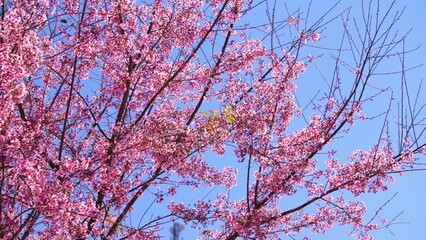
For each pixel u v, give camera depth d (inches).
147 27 350.0
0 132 249.1
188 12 343.3
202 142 321.4
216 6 349.4
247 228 301.9
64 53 311.1
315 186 312.3
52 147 315.6
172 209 313.7
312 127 316.8
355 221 315.6
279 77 331.9
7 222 263.6
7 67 223.8
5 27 244.1
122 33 341.7
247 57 334.6
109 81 348.2
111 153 306.2
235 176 344.5
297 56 315.3
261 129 313.7
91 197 292.4
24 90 230.8
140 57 343.0
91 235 292.0
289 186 309.1
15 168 250.1
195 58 349.4
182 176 335.9
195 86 369.1
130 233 300.8
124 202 300.7
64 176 270.4
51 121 312.5
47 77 311.9
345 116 309.6
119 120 333.4
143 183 309.0
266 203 310.3
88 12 309.0
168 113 345.1
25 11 281.3
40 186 257.0
